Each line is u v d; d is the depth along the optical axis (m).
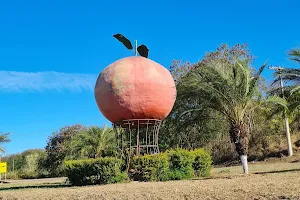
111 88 18.56
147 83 18.53
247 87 18.75
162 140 34.53
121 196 11.41
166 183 15.80
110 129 37.34
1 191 16.92
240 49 38.41
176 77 37.41
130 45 21.38
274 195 10.05
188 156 19.20
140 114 18.75
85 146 37.03
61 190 15.09
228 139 37.91
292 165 25.12
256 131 38.66
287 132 34.00
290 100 20.53
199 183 14.75
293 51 20.20
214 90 18.73
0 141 34.56
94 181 18.31
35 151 62.78
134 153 20.64
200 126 31.39
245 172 19.22
